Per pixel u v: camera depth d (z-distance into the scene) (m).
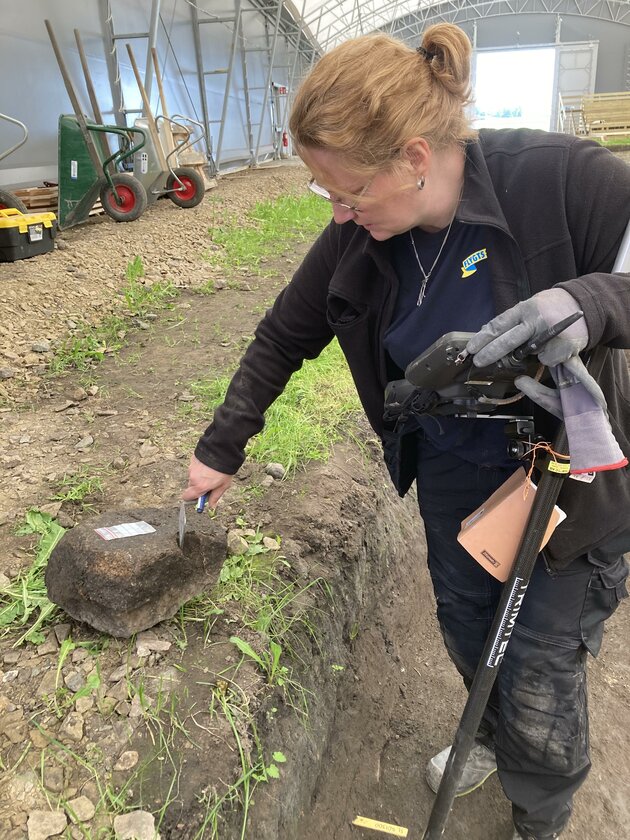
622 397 1.39
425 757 2.29
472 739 1.52
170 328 4.48
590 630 1.56
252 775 1.51
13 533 2.17
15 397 3.36
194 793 1.38
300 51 23.02
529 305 1.09
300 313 1.64
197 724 1.52
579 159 1.23
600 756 2.33
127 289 5.20
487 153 1.28
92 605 1.68
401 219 1.24
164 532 1.79
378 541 2.69
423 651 2.80
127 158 8.10
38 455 2.71
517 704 1.59
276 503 2.41
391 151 1.13
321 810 1.90
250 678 1.67
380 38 1.16
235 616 1.85
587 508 1.38
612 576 1.53
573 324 1.09
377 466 2.99
